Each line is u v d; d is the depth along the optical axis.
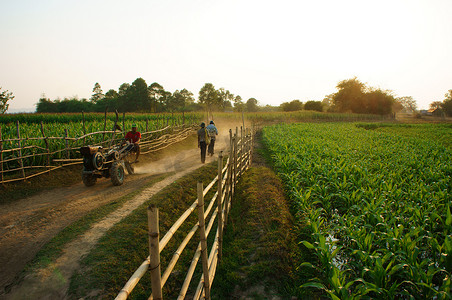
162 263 4.46
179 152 14.72
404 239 4.04
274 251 4.54
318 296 3.76
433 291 3.18
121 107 79.25
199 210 3.43
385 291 3.24
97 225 5.18
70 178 8.37
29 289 3.50
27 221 5.35
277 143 14.46
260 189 7.52
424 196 6.18
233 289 3.98
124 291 1.73
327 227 5.37
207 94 84.38
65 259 4.10
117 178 7.64
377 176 7.61
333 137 19.66
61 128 12.11
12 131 10.22
